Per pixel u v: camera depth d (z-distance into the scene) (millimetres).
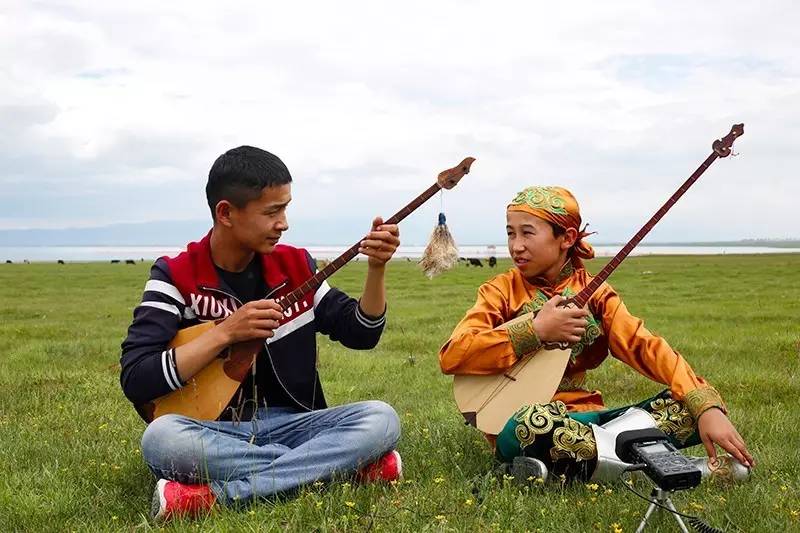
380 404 4434
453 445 5375
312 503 3902
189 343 4137
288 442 4520
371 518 3750
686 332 13734
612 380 8945
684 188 4660
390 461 4418
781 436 5863
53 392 8484
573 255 4914
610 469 4281
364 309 4531
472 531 3672
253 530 3604
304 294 4469
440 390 8555
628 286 28828
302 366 4562
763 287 27812
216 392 4320
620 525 3699
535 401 4555
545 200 4750
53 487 4598
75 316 19312
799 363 10125
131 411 7379
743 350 11289
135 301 24812
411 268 53719
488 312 4793
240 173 4215
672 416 4465
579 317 4516
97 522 4020
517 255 4809
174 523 3812
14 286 34562
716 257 90625
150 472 4859
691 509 3969
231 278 4500
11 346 13156
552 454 4328
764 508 3984
